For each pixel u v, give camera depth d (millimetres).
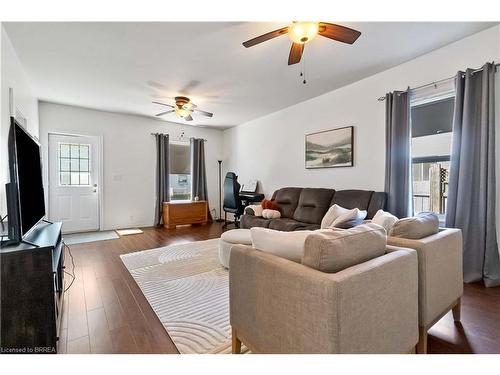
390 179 3080
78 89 3770
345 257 1039
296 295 1002
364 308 980
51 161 4520
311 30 1967
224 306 2025
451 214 2533
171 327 1725
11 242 1483
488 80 2324
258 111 4965
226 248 2824
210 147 6516
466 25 2283
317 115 4145
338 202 3418
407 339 1218
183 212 5516
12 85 2529
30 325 1378
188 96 4098
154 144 5621
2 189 2180
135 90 3822
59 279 2051
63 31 2305
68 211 4707
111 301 2100
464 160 2432
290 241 1211
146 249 3689
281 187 4891
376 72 3264
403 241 1484
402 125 3008
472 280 2385
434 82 2721
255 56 2795
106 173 5039
